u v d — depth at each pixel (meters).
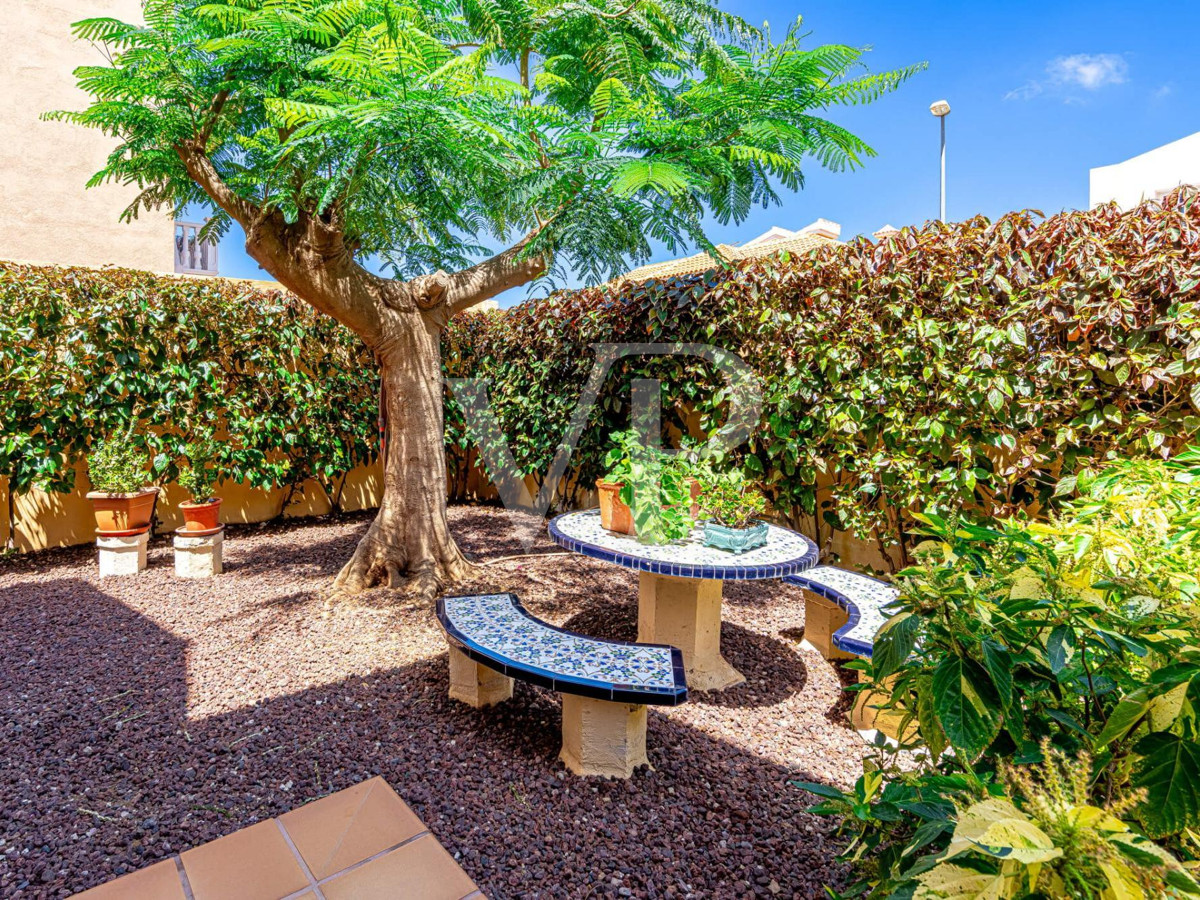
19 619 3.88
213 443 6.00
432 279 4.39
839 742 2.70
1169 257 2.86
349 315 4.29
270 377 6.46
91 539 5.86
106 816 2.08
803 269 4.33
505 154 3.38
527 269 4.75
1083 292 3.13
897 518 4.16
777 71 3.20
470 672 2.85
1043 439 3.39
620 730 2.36
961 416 3.65
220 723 2.70
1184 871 0.77
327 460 6.97
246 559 5.36
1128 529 1.44
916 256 3.74
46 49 8.74
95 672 3.18
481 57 3.02
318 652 3.44
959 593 1.15
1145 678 1.12
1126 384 3.05
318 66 3.16
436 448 4.68
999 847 0.77
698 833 2.08
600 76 4.09
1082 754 0.91
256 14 3.15
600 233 3.53
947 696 1.12
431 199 3.85
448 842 1.98
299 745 2.53
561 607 4.27
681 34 4.06
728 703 3.03
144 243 9.61
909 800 1.14
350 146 3.24
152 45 3.32
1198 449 1.89
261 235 4.01
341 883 1.75
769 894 1.82
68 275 5.31
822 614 3.59
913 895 0.87
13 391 5.06
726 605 4.50
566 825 2.09
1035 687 1.17
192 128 3.64
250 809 2.13
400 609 4.06
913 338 3.75
